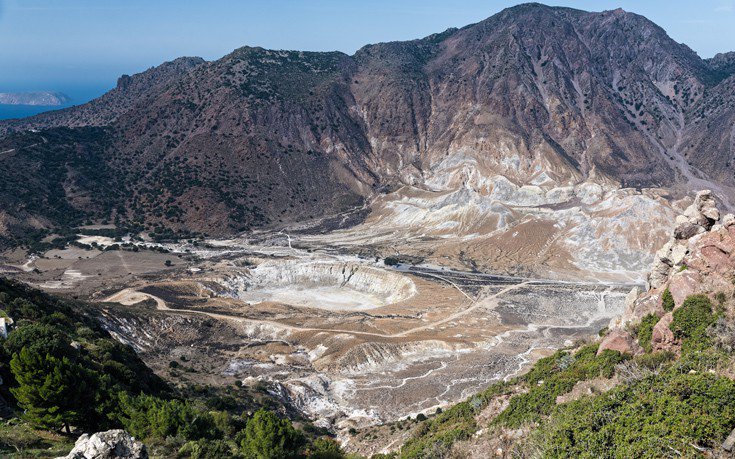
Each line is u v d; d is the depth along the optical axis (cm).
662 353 2777
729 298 2788
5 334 3888
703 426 1761
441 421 4022
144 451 2127
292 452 3738
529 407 2997
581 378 3042
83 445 2067
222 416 4750
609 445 1903
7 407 3231
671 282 3105
